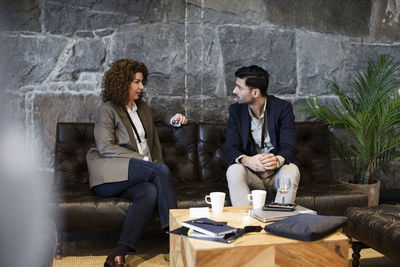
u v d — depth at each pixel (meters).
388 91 3.11
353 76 3.33
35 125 2.90
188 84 3.08
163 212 2.26
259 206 1.96
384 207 2.11
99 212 2.24
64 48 2.90
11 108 2.86
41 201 2.33
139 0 2.96
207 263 1.45
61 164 2.72
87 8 2.90
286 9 3.18
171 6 3.01
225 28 3.10
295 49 3.22
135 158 2.39
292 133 2.56
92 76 2.96
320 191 2.49
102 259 2.39
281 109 2.60
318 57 3.26
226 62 3.12
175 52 3.04
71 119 2.95
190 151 2.90
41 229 1.67
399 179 3.40
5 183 2.82
